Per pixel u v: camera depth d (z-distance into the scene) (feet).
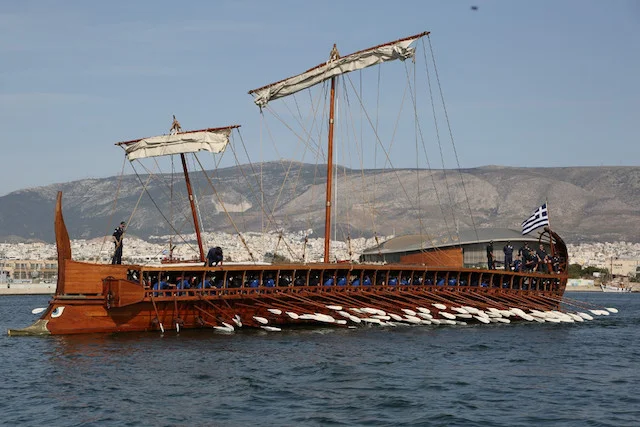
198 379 142.82
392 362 164.45
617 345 205.26
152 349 174.60
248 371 150.71
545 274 282.97
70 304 193.06
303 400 128.26
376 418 117.80
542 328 248.32
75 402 125.80
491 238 447.01
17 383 140.26
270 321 219.41
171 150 226.38
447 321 236.02
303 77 255.29
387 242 479.82
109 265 195.31
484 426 114.21
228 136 225.35
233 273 217.77
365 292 230.68
